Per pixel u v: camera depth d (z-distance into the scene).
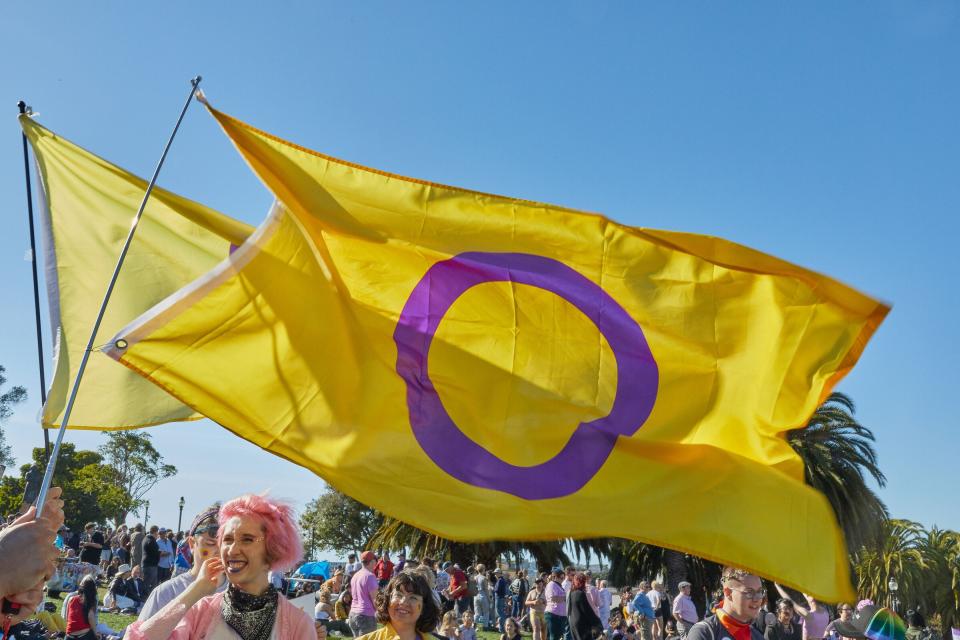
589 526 6.15
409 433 6.12
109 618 14.76
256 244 6.01
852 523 32.72
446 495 6.03
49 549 2.65
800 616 11.43
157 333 5.59
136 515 88.31
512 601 24.45
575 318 6.66
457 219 6.75
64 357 6.33
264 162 6.27
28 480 6.04
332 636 16.23
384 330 6.34
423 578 5.88
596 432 6.46
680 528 6.22
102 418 6.33
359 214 6.55
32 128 6.50
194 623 3.84
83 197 6.57
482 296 6.59
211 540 4.89
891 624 8.18
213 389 5.63
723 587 5.34
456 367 6.39
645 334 6.73
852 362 6.69
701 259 6.91
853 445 33.72
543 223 6.88
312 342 6.00
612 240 6.92
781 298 6.80
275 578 13.59
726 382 6.73
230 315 5.79
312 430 5.83
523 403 6.43
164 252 6.61
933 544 61.59
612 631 21.00
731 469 6.45
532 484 6.23
